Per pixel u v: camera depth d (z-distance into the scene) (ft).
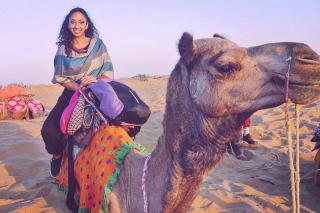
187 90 9.79
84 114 13.51
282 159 24.56
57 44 15.78
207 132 9.60
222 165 23.40
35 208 16.12
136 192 10.96
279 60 8.96
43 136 15.53
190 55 9.72
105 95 13.19
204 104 9.44
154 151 10.73
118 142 12.35
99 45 15.87
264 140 28.71
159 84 94.22
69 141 14.08
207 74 9.45
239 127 9.62
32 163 22.45
